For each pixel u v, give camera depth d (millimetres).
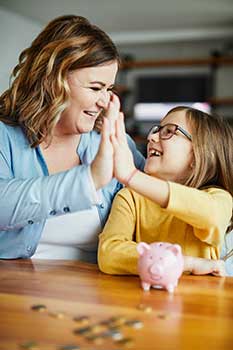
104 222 1089
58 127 1070
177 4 4844
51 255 1099
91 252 1128
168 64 6109
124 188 1050
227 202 912
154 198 815
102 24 5766
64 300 655
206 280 814
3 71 5215
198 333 533
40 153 1088
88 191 796
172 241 946
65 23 1003
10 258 1041
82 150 1131
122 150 798
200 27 5902
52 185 814
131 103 6434
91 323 555
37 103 1030
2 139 1059
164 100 6312
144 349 485
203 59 5977
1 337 508
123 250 848
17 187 837
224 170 1002
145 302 658
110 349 482
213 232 858
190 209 818
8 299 654
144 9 5059
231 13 5176
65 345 488
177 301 669
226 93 6129
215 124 1024
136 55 6430
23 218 849
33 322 557
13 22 5355
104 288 735
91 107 979
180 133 987
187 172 993
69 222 1062
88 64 930
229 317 596
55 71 963
